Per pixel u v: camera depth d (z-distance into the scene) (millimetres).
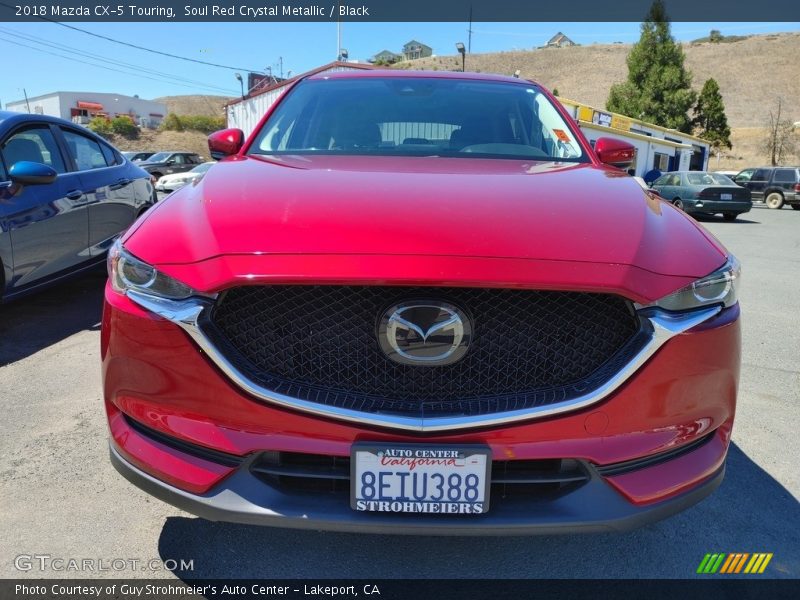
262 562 2092
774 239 12984
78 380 3613
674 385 1671
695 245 1851
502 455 1619
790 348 4676
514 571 2072
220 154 2992
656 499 1700
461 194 1968
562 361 1668
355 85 3213
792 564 2133
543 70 102062
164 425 1706
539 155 2758
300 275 1598
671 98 39188
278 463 1677
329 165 2363
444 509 1632
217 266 1655
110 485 2537
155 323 1673
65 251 4707
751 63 97125
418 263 1611
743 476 2715
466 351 1633
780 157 51094
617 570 2086
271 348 1665
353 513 1647
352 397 1634
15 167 4164
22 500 2414
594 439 1640
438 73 3391
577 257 1671
